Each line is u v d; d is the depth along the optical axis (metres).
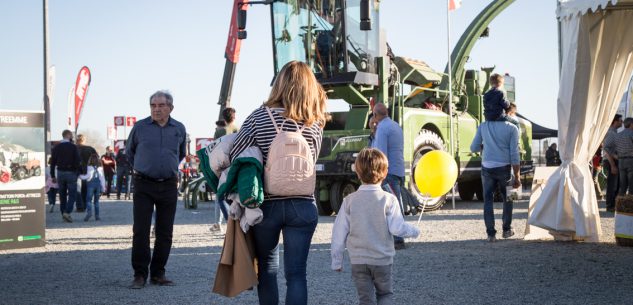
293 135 3.96
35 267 7.59
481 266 7.04
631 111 17.09
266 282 4.05
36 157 9.59
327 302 5.53
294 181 3.95
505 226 9.02
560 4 8.51
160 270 6.48
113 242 9.94
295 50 13.44
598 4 7.55
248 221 3.90
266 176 3.96
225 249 4.01
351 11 13.12
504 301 5.41
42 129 9.67
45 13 20.31
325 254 8.20
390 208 4.38
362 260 4.35
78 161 13.80
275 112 4.02
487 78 17.28
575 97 8.40
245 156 3.91
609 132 13.42
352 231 4.40
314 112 4.09
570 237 8.88
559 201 8.55
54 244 9.82
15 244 9.27
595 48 8.32
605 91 8.45
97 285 6.44
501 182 8.84
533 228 9.10
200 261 7.84
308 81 4.06
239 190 3.85
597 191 17.19
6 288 6.31
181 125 6.68
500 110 8.77
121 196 26.03
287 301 3.96
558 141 8.67
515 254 7.78
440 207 14.95
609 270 6.68
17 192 9.36
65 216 13.70
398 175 8.52
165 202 6.46
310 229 4.04
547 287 5.93
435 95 15.47
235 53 18.11
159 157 6.39
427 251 8.21
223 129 10.33
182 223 12.68
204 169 4.29
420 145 13.70
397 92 13.69
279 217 3.97
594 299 5.42
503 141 8.77
